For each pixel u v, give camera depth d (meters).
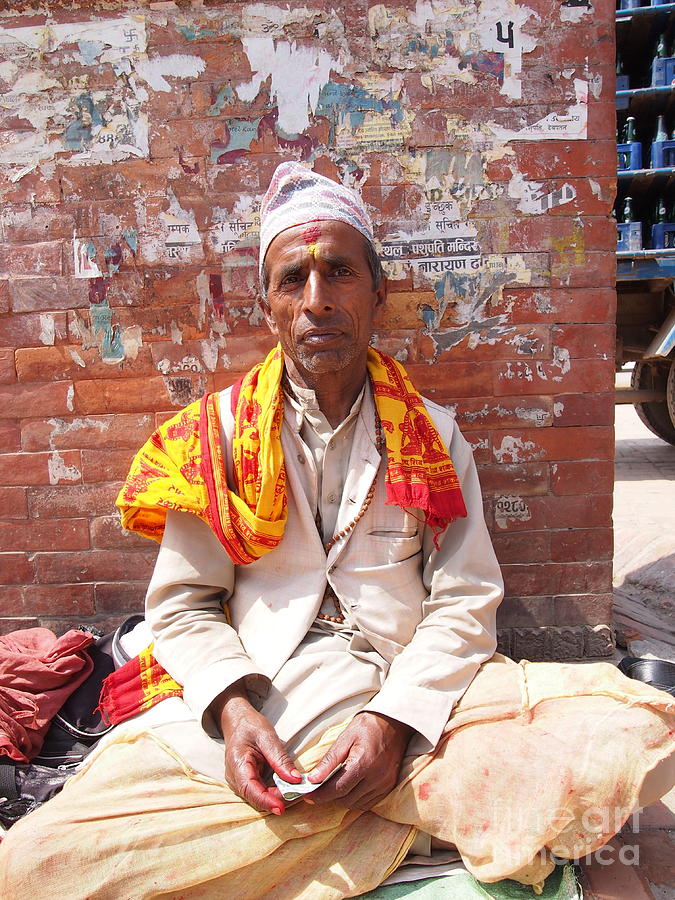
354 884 1.46
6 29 2.28
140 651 2.01
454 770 1.48
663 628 2.85
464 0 2.21
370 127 2.27
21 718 1.98
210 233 2.34
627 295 5.86
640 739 1.43
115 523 2.48
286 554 1.77
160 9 2.25
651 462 6.18
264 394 1.82
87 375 2.42
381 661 1.72
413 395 1.88
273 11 2.24
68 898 1.34
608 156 2.27
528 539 2.42
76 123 2.31
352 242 1.71
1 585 2.53
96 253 2.36
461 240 2.30
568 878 1.49
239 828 1.47
